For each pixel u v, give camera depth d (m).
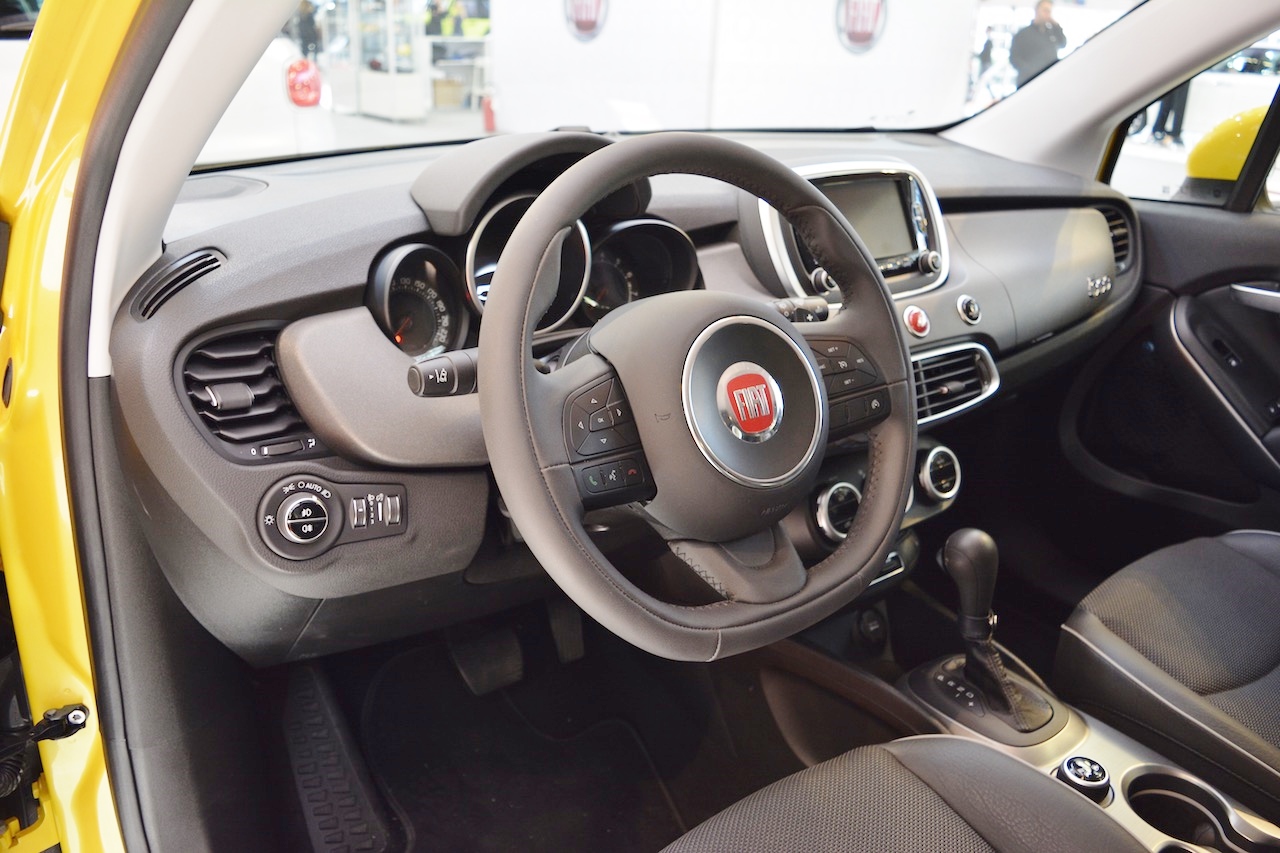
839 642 1.50
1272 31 1.74
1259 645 1.29
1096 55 1.95
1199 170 1.92
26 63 0.92
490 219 1.18
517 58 6.19
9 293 1.02
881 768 1.03
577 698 1.76
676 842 0.97
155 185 0.96
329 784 1.52
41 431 1.03
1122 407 1.96
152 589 1.12
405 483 1.10
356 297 1.13
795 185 0.97
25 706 1.15
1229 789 1.20
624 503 0.88
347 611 1.17
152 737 1.15
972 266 1.67
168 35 0.84
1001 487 2.07
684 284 1.41
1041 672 1.85
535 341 1.21
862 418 1.01
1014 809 0.96
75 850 1.15
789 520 1.40
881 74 6.09
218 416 1.04
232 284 1.05
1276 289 1.75
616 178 0.85
